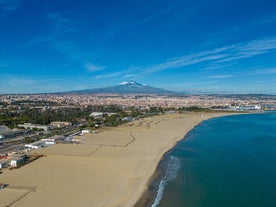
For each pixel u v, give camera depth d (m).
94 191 81.06
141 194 80.94
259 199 79.62
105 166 106.75
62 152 127.88
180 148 143.75
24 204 70.50
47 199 74.06
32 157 117.25
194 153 132.62
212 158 123.38
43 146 142.88
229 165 112.44
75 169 101.81
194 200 78.56
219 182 92.69
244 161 118.44
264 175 99.94
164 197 79.88
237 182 92.88
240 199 79.69
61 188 82.38
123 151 133.50
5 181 87.12
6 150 135.12
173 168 107.50
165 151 136.12
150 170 103.75
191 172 102.69
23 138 168.50
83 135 179.50
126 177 94.94
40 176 92.75
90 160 114.81
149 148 142.00
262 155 128.75
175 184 90.19
